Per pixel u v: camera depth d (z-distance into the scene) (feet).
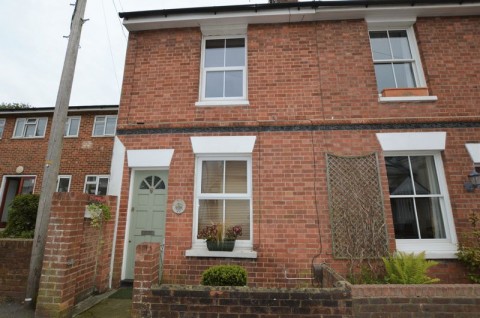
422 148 18.26
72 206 14.23
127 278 18.49
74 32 18.57
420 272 14.02
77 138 46.42
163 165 19.21
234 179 19.35
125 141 19.84
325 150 18.69
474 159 18.01
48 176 16.26
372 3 20.03
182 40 21.75
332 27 21.04
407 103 19.29
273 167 18.66
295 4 20.16
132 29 21.94
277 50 20.90
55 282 13.39
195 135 19.52
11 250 15.87
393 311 11.23
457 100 19.24
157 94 20.67
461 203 17.51
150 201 19.57
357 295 11.45
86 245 15.75
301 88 20.01
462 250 16.53
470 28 20.63
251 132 19.31
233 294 11.80
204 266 17.57
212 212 18.99
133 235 19.10
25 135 47.70
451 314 11.16
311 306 11.46
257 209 18.11
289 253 17.40
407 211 18.20
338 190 17.90
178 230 18.21
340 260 16.99
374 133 18.74
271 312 11.53
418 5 20.15
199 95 20.81
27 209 22.00
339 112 19.38
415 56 20.75
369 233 17.04
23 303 14.98
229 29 21.65
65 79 17.67
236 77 21.53
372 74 19.98
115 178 19.34
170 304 11.91
